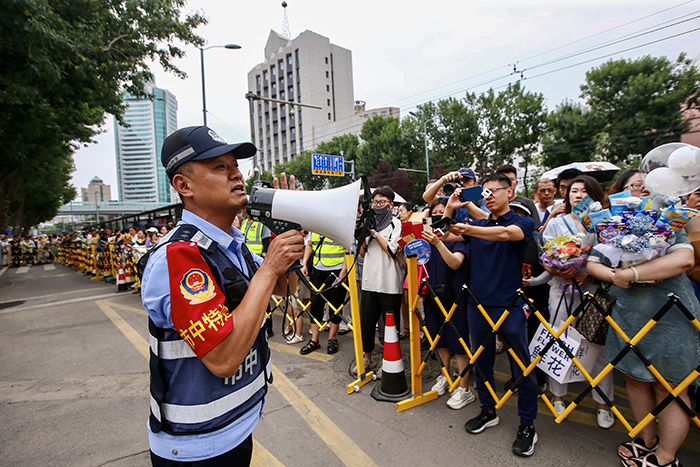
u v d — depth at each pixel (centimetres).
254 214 125
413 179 3112
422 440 242
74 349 455
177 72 1175
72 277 1242
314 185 3812
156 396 106
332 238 128
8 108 847
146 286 102
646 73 2058
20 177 1659
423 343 406
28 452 246
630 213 190
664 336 186
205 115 1419
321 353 409
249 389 117
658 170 185
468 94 3023
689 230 212
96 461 234
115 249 1009
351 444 241
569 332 242
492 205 238
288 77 6650
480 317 249
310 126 6309
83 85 943
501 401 242
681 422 187
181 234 107
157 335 105
